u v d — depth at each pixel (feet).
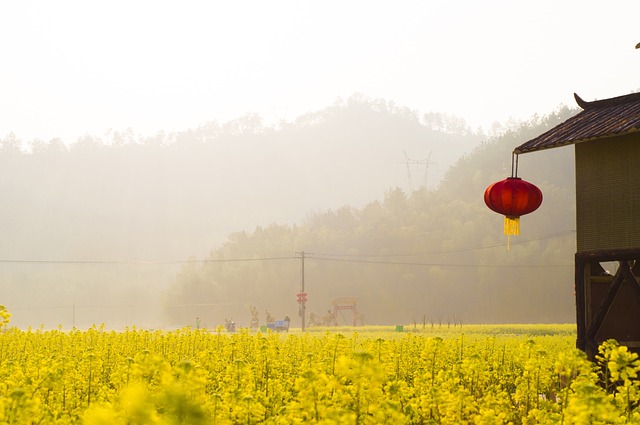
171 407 13.80
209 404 31.22
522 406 42.63
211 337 89.56
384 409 26.86
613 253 60.64
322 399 28.48
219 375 50.67
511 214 66.39
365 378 27.30
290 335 96.89
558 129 65.72
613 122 62.28
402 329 267.39
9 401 27.04
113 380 40.96
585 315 62.03
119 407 14.89
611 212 61.52
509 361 73.41
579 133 62.54
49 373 38.34
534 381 43.19
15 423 26.96
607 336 63.36
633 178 60.34
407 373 63.46
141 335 93.71
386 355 60.23
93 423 13.73
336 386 27.94
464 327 266.98
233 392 32.27
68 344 93.40
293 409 27.81
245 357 74.02
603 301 60.90
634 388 34.01
